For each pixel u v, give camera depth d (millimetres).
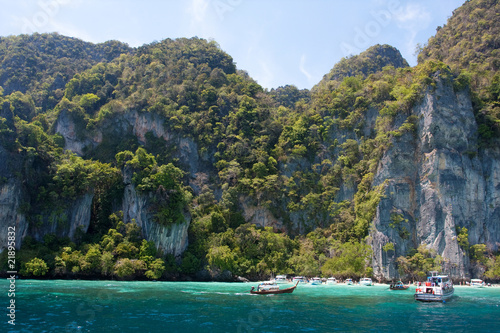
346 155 108438
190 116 121188
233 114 123625
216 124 120562
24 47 150750
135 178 95062
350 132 111500
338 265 91438
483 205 91750
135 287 68938
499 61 113750
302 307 50875
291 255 97438
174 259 90625
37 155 93062
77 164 94562
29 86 139250
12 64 144000
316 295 64562
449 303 56500
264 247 95812
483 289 76312
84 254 83812
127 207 96188
